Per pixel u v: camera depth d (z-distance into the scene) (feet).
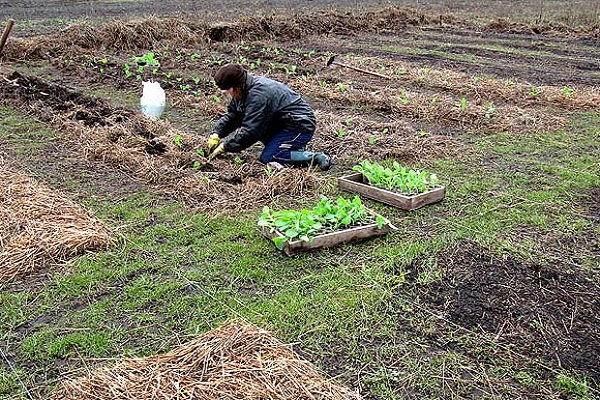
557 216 18.33
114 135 23.94
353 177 20.21
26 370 11.43
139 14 63.26
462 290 14.14
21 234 15.61
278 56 44.47
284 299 13.66
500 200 19.45
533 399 10.89
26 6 69.82
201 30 50.52
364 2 79.97
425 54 47.62
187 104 30.45
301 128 21.25
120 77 36.27
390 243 16.33
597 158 23.67
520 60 45.75
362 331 12.66
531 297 13.92
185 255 15.58
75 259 15.14
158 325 12.78
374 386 11.13
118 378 10.44
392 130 26.71
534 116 29.04
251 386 10.11
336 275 14.66
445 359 11.86
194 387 10.06
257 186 19.53
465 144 25.38
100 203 18.57
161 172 20.59
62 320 12.89
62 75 36.73
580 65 43.93
